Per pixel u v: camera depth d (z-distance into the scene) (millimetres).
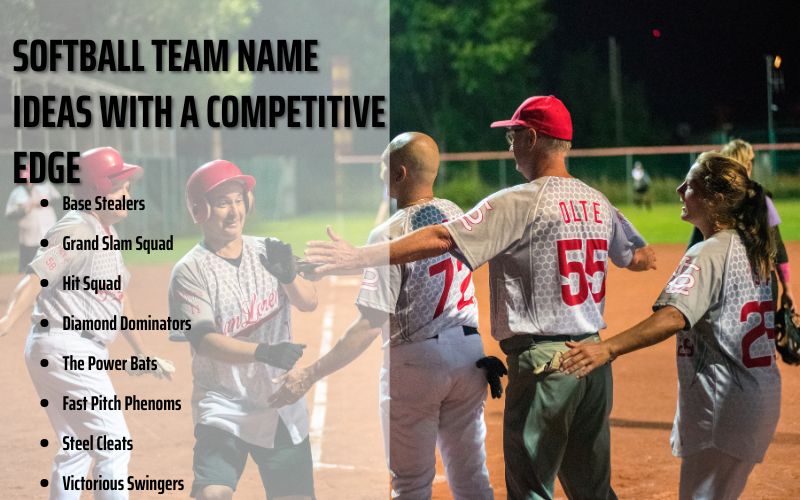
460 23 40719
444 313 3992
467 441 4129
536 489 3875
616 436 7027
